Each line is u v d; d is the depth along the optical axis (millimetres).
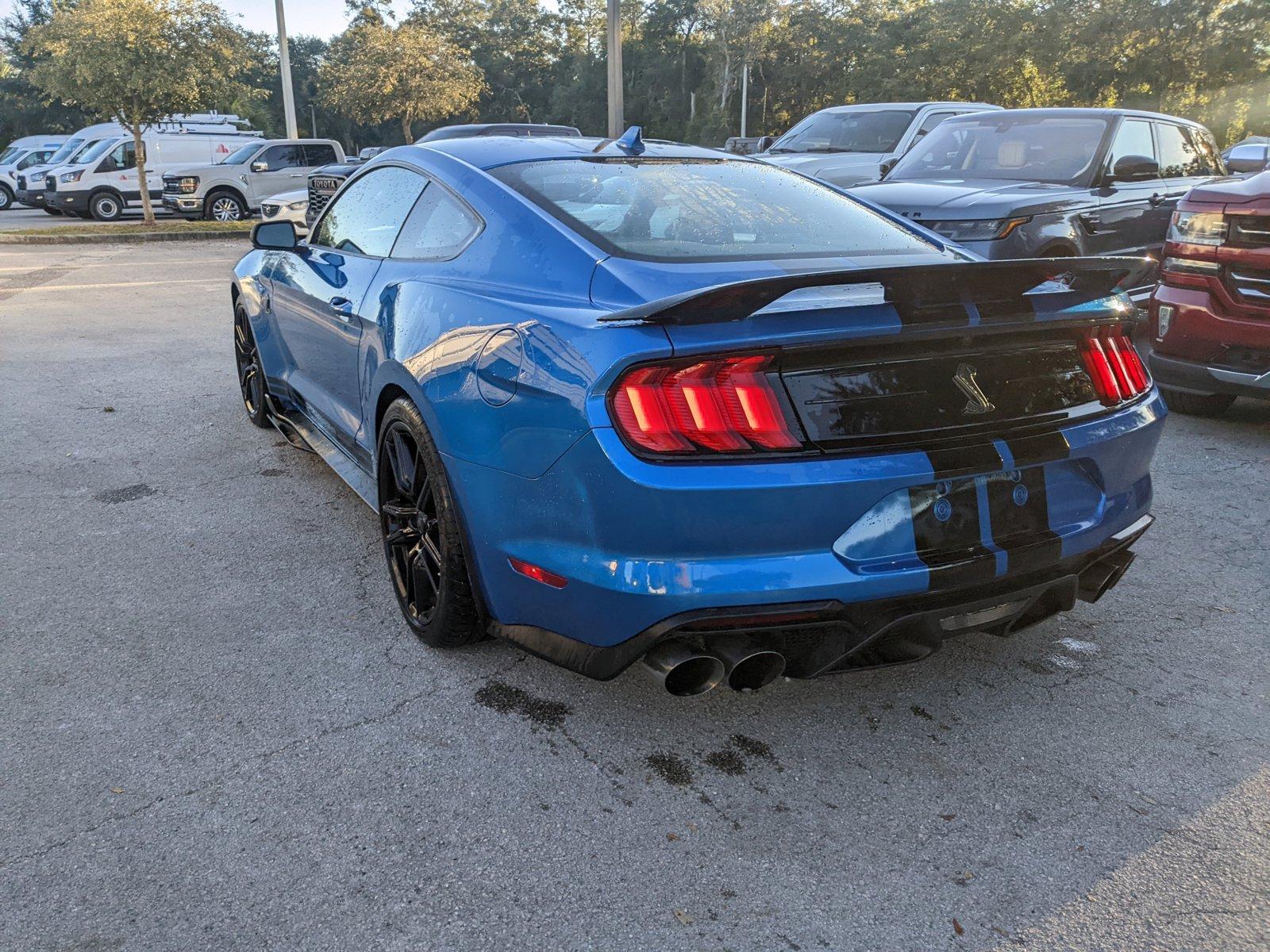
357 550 3672
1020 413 2326
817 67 70562
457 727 2527
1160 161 7453
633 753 2432
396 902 1916
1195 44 35500
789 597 2080
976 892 1972
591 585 2158
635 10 85500
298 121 97938
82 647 2906
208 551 3641
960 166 7438
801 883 1991
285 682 2729
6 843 2057
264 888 1946
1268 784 2340
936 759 2424
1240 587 3453
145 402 5762
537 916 1890
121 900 1901
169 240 17094
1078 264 2225
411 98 39531
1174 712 2650
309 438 4160
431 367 2617
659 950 1811
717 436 2031
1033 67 40281
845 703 2678
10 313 8891
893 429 2158
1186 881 2008
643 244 2555
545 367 2219
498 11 91812
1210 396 5641
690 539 2055
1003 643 3035
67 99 18828
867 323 2080
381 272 3223
